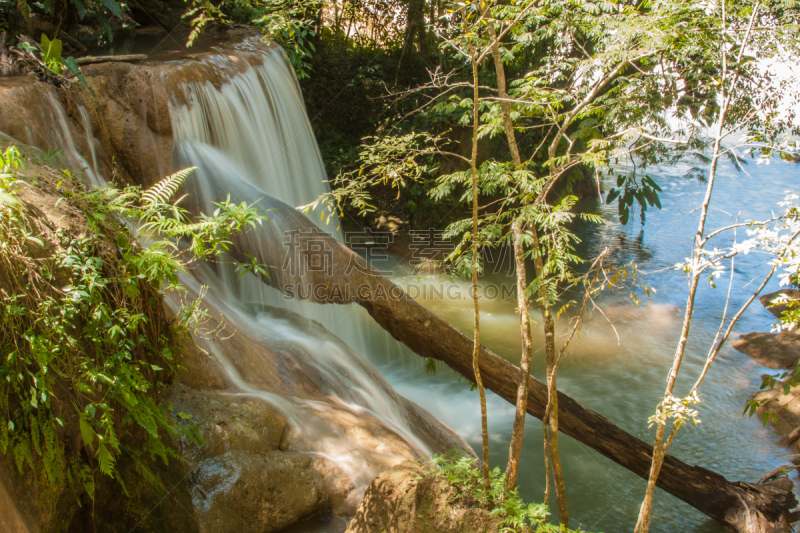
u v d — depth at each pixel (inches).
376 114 611.2
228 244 251.3
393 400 246.4
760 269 503.8
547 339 156.6
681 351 133.4
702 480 216.7
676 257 541.3
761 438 277.1
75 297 124.6
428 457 180.9
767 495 214.7
